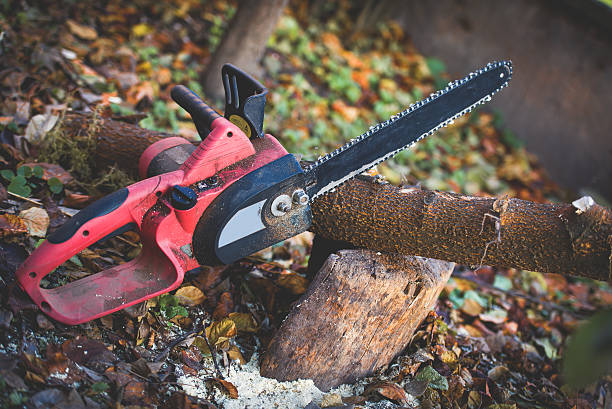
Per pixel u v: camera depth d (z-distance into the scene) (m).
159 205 2.11
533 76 5.87
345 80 5.49
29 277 1.94
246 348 2.45
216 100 4.44
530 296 3.76
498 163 5.68
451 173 5.23
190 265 2.23
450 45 6.36
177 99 2.35
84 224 1.97
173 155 2.41
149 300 2.34
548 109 5.83
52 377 1.87
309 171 2.28
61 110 3.15
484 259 2.43
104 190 2.90
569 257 2.29
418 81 6.14
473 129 5.89
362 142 2.32
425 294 2.42
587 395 2.85
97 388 1.89
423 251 2.48
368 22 6.34
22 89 3.31
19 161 2.80
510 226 2.34
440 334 2.70
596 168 5.57
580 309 3.92
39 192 2.71
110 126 2.93
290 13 6.02
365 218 2.47
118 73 3.96
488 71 2.38
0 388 1.72
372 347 2.36
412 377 2.42
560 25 5.59
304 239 3.33
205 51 4.89
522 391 2.78
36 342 2.00
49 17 4.13
